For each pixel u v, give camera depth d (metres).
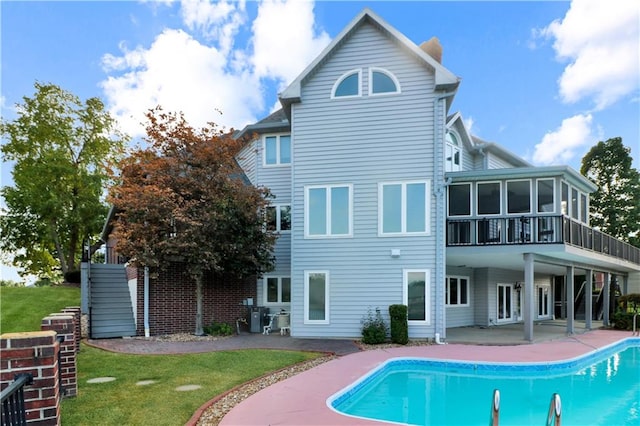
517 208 14.61
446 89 13.20
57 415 3.91
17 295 17.66
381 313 13.21
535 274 23.39
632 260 21.33
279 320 14.91
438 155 13.15
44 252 30.50
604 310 19.69
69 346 6.47
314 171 13.98
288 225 16.83
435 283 12.94
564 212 14.91
